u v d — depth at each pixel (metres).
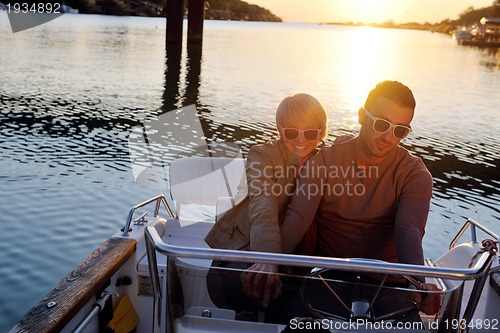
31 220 6.91
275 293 1.83
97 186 8.09
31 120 12.25
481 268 1.67
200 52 31.03
